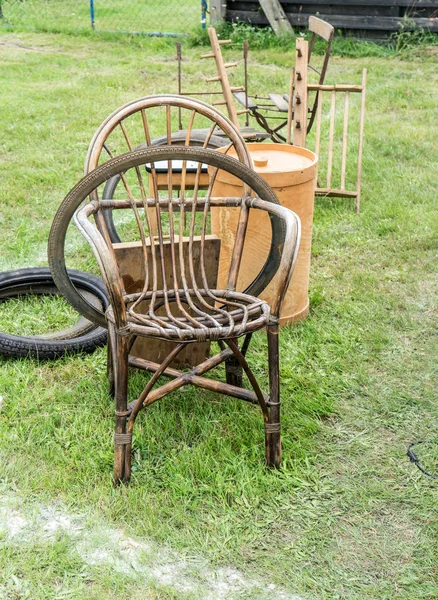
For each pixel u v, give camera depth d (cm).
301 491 276
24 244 484
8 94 859
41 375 347
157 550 249
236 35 1141
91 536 253
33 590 233
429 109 809
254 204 297
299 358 357
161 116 772
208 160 287
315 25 575
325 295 419
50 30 1282
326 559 247
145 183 603
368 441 305
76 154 660
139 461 288
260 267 366
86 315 298
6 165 626
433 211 533
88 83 930
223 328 258
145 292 294
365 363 358
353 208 546
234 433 305
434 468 289
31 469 282
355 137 702
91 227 257
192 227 296
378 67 1008
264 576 241
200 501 271
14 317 396
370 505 270
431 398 332
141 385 331
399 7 1102
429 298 420
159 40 1185
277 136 634
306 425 310
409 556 249
